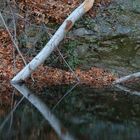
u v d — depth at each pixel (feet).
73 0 44.14
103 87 34.60
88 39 41.04
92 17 42.98
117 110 27.20
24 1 42.75
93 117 25.45
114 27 42.57
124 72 38.47
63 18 42.27
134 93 32.50
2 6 41.70
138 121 24.67
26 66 34.86
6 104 28.76
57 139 20.83
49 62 38.63
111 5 44.62
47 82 35.58
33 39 39.88
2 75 36.24
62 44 39.06
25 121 24.47
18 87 33.78
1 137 21.21
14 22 38.04
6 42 40.32
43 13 42.37
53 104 28.84
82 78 36.96
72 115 25.98
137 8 44.52
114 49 40.55
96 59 39.52
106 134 21.77
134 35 42.09
